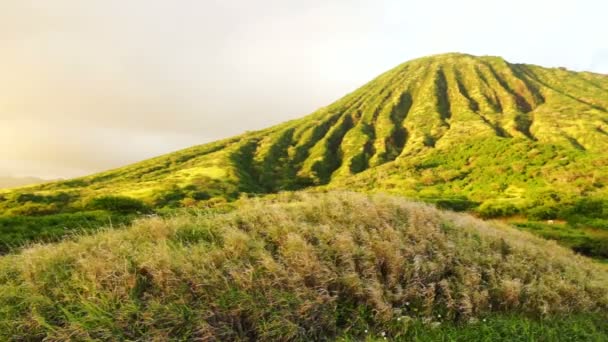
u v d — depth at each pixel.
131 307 6.86
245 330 7.30
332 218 11.23
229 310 7.26
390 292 8.73
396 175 117.31
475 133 153.25
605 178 80.06
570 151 104.94
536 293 10.52
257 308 7.36
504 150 117.06
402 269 9.52
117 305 7.01
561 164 96.44
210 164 151.62
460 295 9.34
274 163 163.88
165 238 9.15
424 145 154.12
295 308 7.64
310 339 7.50
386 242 9.88
